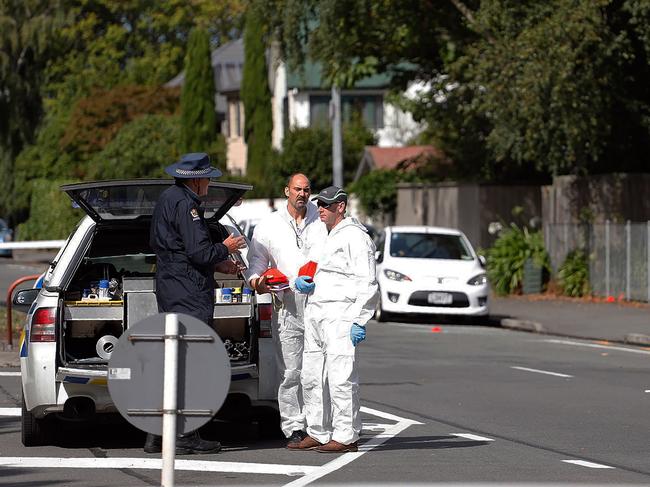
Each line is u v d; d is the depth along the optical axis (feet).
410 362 178.40
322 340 104.17
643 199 295.28
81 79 645.51
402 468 96.73
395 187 432.66
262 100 613.52
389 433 115.14
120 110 589.32
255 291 105.81
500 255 315.17
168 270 101.45
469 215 363.76
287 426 107.45
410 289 246.06
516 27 264.31
